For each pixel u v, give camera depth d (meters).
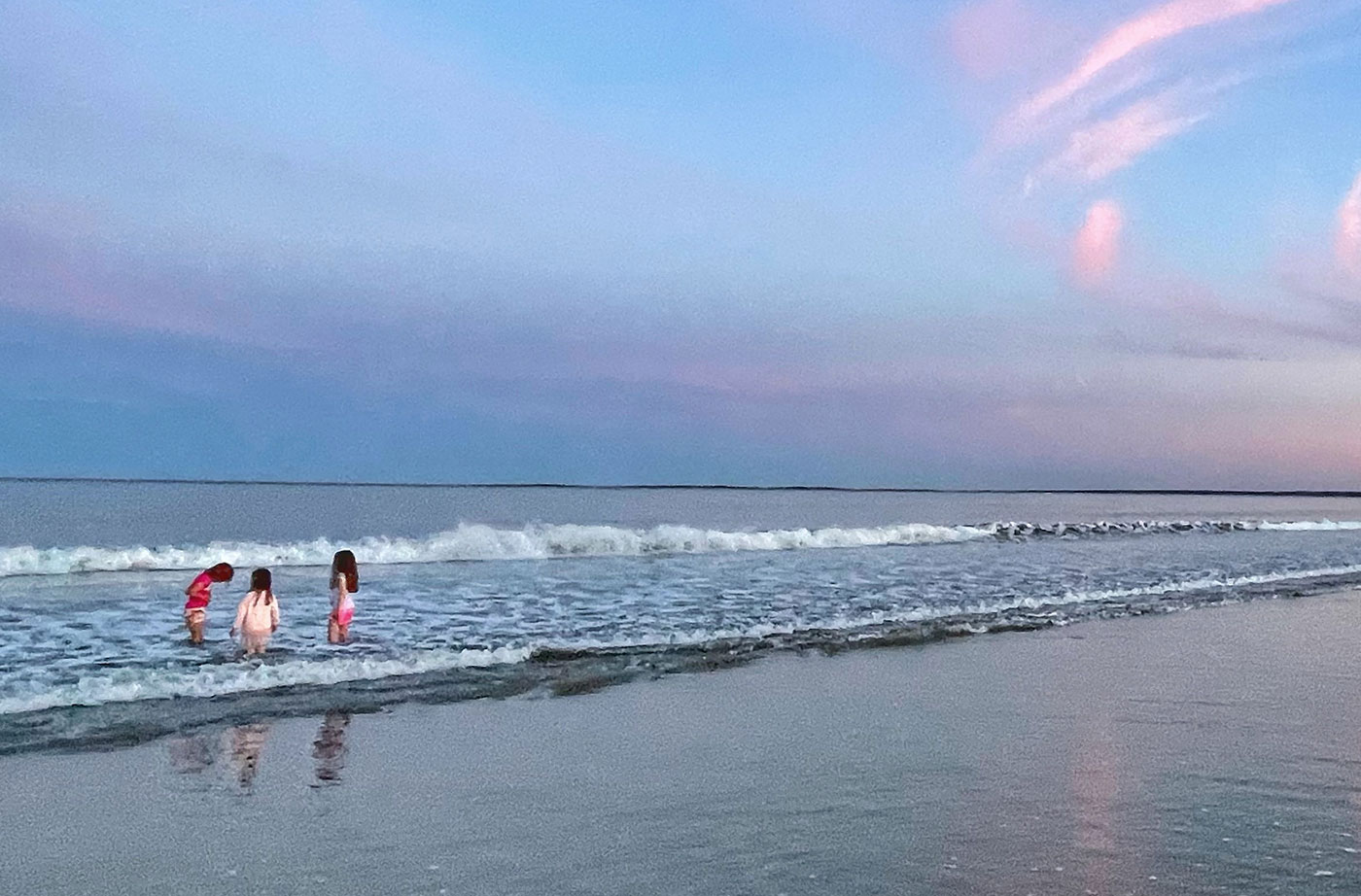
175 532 34.38
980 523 53.78
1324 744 7.30
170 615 12.96
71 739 6.83
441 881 4.54
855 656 10.97
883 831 5.31
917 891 4.46
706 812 5.62
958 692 9.18
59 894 4.34
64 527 36.19
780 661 10.61
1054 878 4.63
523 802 5.79
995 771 6.54
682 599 15.81
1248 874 4.71
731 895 4.40
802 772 6.50
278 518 45.81
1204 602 16.53
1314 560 28.00
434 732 7.39
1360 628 13.81
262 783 6.02
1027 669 10.37
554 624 12.78
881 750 7.07
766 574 20.27
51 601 14.26
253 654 10.23
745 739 7.39
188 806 5.57
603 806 5.72
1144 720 8.07
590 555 25.00
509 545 24.17
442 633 11.94
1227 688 9.44
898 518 64.00
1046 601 16.19
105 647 10.51
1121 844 5.12
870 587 18.09
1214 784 6.24
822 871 4.71
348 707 8.02
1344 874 4.73
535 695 8.71
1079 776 6.41
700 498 128.25
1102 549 31.44
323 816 5.45
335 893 4.39
